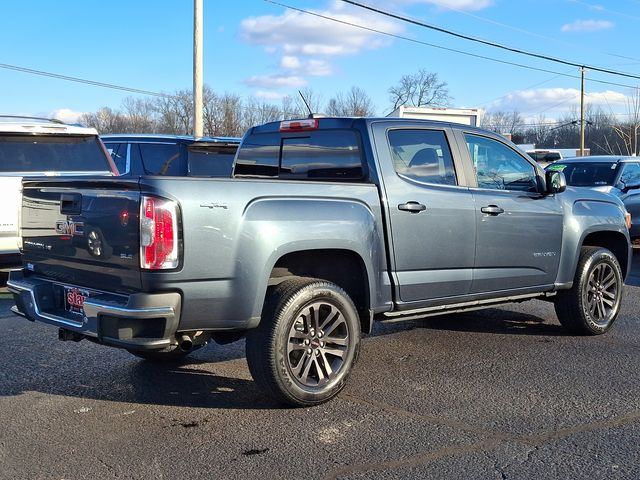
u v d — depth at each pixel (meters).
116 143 11.22
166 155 11.03
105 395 5.08
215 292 4.22
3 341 6.64
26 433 4.35
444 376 5.52
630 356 6.09
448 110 15.61
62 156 8.58
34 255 5.03
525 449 4.07
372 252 5.01
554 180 6.21
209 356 6.15
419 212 5.31
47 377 5.52
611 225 6.95
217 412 4.71
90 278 4.48
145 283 4.05
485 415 4.64
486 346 6.46
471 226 5.66
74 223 4.54
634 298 8.88
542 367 5.76
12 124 8.22
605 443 4.15
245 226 4.32
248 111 54.75
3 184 8.12
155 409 4.78
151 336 4.11
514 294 6.15
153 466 3.87
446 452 4.03
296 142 5.87
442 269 5.52
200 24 18.12
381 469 3.81
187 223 4.09
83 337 4.62
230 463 3.90
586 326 6.73
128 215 4.11
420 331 7.05
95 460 3.95
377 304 5.12
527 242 6.12
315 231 4.63
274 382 4.55
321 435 4.30
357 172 5.29
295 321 4.59
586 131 63.94
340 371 4.84
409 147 5.45
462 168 5.75
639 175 12.97
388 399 4.96
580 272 6.63
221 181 4.30
